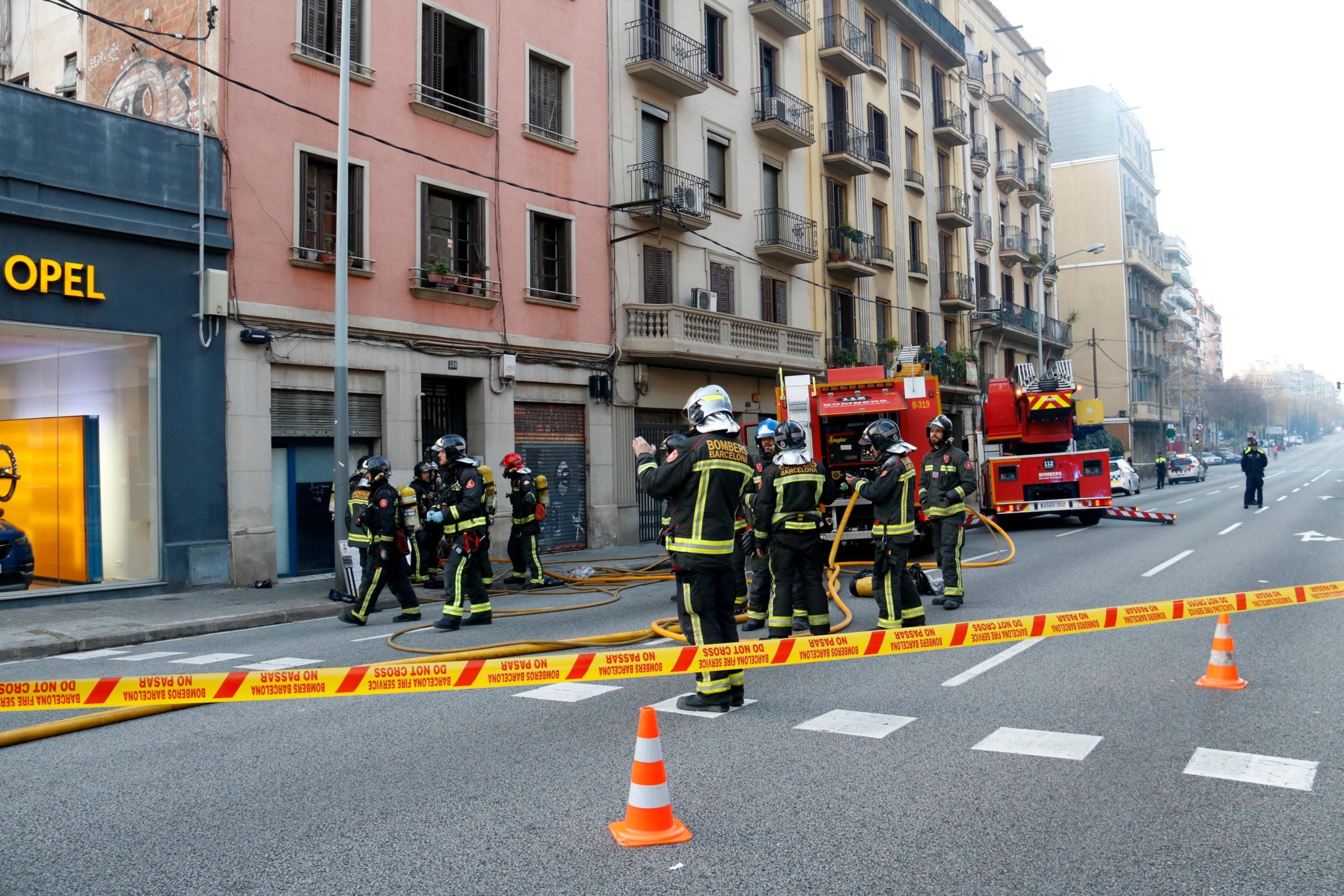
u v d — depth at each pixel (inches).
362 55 598.2
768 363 887.7
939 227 1398.9
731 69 935.0
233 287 526.9
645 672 189.8
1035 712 220.5
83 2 613.3
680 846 146.7
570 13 748.6
